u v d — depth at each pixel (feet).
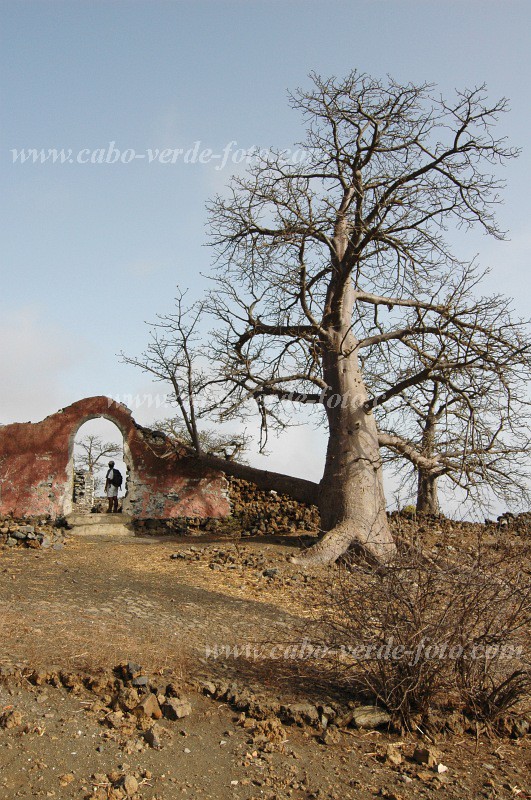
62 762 18.26
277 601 40.37
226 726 21.39
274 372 63.87
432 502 78.95
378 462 58.34
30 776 17.51
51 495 64.18
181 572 47.42
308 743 20.94
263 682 24.71
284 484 62.85
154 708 21.27
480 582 22.93
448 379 57.47
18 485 63.52
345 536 54.29
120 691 22.02
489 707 23.02
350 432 58.23
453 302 56.75
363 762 20.18
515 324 57.52
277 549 56.70
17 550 52.70
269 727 21.20
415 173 57.00
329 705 23.03
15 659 23.65
